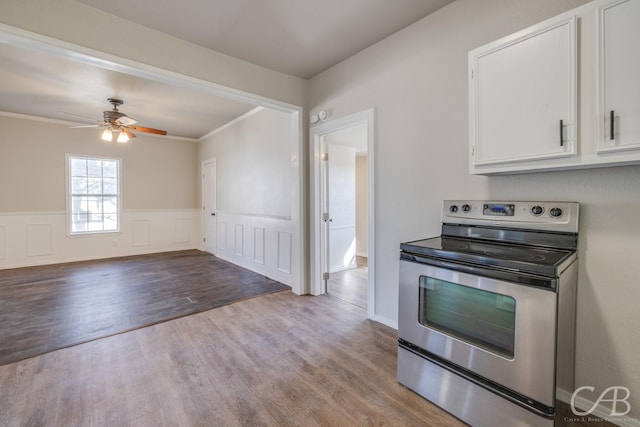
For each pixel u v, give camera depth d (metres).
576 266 1.61
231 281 4.25
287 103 3.40
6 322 2.83
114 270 4.91
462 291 1.59
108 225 6.05
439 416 1.63
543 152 1.52
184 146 6.95
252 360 2.18
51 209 5.40
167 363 2.15
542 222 1.73
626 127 1.29
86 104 4.42
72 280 4.29
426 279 1.74
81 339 2.50
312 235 3.61
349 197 4.94
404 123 2.52
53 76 3.39
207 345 2.41
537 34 1.53
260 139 4.63
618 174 1.52
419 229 2.43
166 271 4.85
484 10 2.02
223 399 1.77
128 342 2.46
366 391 1.84
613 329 1.56
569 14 1.43
